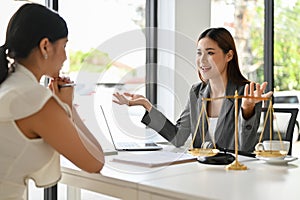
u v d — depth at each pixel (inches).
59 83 62.6
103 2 134.7
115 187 58.1
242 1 154.2
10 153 55.1
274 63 145.9
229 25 157.3
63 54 59.3
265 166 67.5
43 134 54.2
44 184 59.1
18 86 54.5
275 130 108.6
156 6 152.0
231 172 62.2
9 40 56.8
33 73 57.2
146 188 53.4
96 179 61.2
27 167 56.3
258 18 150.5
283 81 144.1
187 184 53.6
